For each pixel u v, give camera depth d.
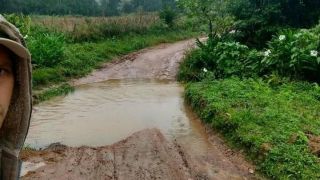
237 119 7.52
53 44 15.30
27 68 0.96
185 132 8.28
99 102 11.30
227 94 9.50
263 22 15.60
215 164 6.35
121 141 7.19
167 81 14.92
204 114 8.81
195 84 11.47
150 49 21.17
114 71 16.44
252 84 10.28
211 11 17.11
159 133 7.59
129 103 11.16
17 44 0.89
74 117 9.65
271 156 5.99
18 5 35.12
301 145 6.23
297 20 16.03
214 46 15.44
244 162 6.37
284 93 9.18
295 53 10.81
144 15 29.06
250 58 12.82
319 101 8.83
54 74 14.04
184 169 6.02
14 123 1.00
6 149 1.00
